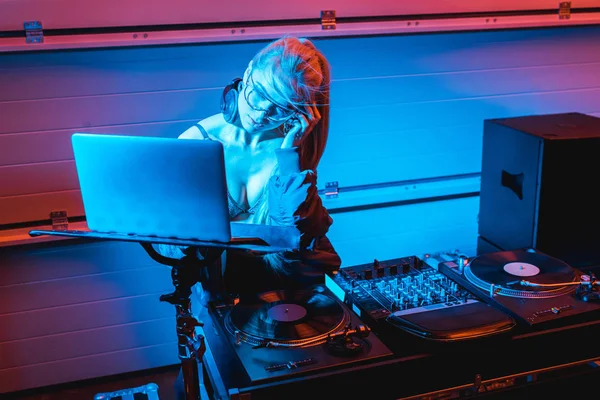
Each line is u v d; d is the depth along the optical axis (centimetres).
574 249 318
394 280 249
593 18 361
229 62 328
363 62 346
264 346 206
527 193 314
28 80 303
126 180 176
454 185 385
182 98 327
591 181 307
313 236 233
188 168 167
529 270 249
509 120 344
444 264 264
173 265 188
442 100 366
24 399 344
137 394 296
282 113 236
